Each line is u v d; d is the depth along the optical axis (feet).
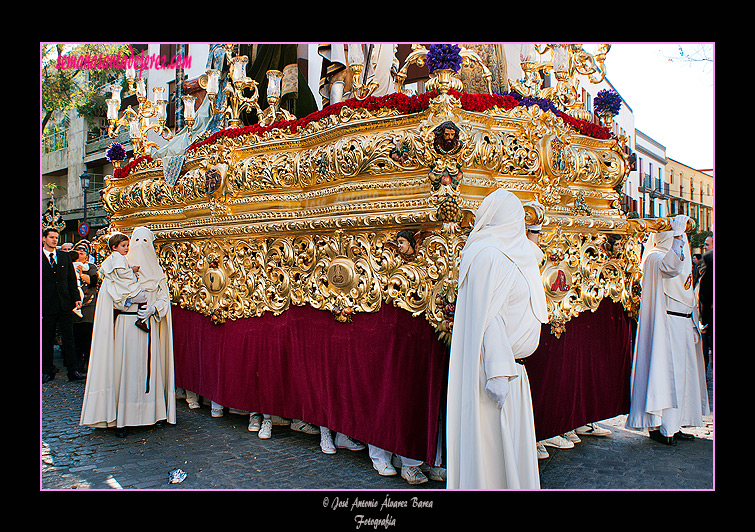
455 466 9.64
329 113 13.92
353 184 12.98
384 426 12.25
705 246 24.27
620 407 15.31
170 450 14.55
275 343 15.23
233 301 16.47
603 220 15.02
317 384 14.07
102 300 15.94
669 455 14.21
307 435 15.81
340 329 13.47
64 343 24.17
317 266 13.98
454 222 11.21
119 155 23.27
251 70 22.31
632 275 15.75
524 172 12.90
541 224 11.35
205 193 17.30
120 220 22.45
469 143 11.63
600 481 12.39
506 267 9.14
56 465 13.43
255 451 14.44
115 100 22.43
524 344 9.32
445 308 11.14
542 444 14.26
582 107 16.65
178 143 20.48
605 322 15.03
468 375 9.12
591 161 15.15
